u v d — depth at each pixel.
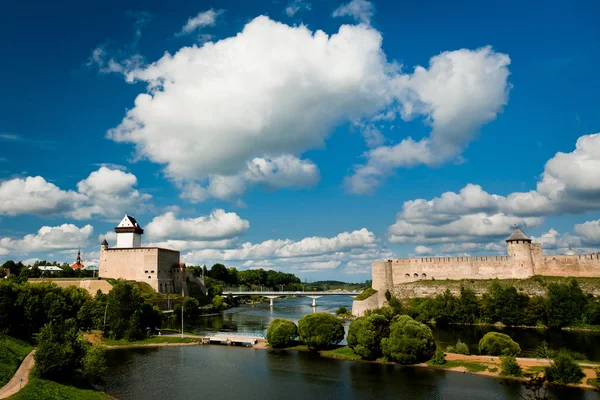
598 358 86.94
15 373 70.69
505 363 78.00
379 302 168.62
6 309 94.75
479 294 150.25
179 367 91.31
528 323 129.00
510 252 159.75
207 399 70.50
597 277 144.75
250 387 76.56
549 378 71.94
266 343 114.81
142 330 127.50
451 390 71.50
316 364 91.94
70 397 64.88
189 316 180.88
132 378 82.75
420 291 162.62
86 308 122.31
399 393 71.12
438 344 107.31
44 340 73.44
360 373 83.44
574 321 122.81
